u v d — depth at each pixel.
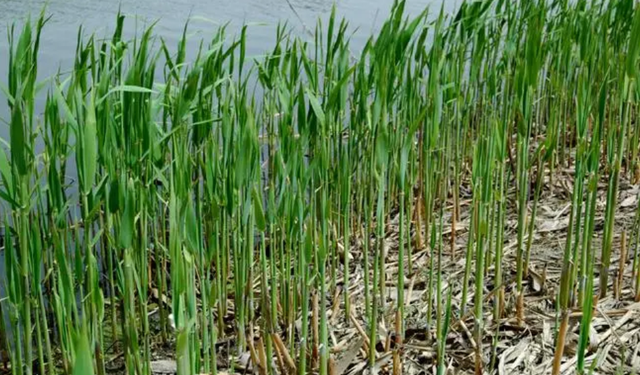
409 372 3.01
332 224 3.86
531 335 3.18
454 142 4.81
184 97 3.02
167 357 3.36
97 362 2.77
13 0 9.41
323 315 2.84
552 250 3.94
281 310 3.45
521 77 3.19
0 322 3.21
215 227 3.00
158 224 4.07
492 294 3.32
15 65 2.81
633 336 3.10
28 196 2.55
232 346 3.37
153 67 3.15
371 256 4.04
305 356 2.94
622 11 4.61
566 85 4.86
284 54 3.58
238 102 3.34
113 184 2.51
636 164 4.68
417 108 3.88
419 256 4.01
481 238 2.86
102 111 2.71
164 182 2.83
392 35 3.41
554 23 4.90
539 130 5.77
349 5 9.93
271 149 3.86
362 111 3.64
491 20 4.79
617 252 3.83
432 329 3.29
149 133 2.89
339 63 3.54
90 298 2.62
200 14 9.23
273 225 3.23
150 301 3.79
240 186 2.85
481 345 3.06
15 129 2.40
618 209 4.32
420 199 4.21
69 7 9.23
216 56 3.55
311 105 3.10
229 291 3.80
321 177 3.19
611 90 4.75
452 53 4.16
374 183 4.25
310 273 3.50
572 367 2.95
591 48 4.12
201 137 3.37
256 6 9.74
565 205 4.46
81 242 3.85
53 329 3.45
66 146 3.03
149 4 9.66
